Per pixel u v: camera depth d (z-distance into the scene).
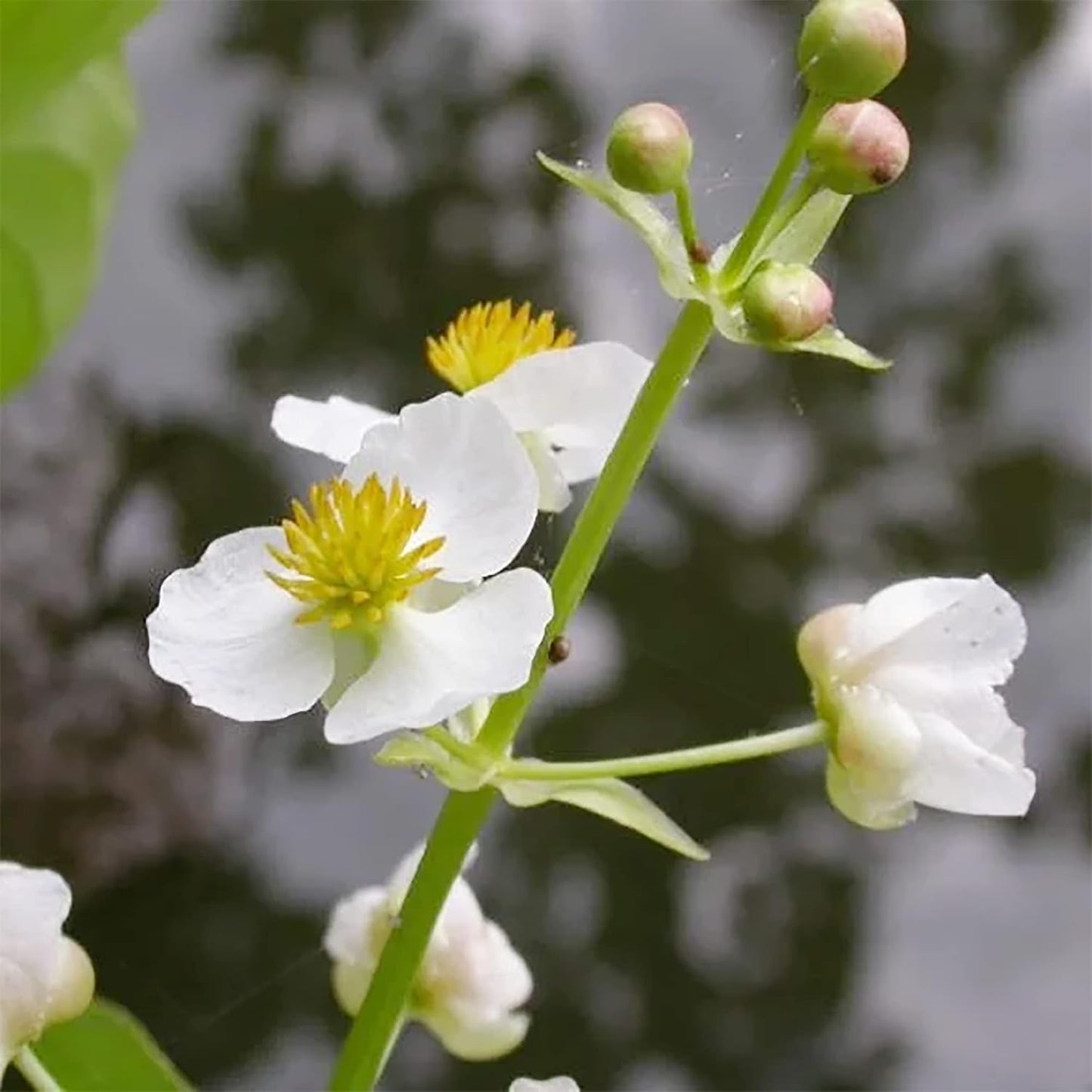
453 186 1.01
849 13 0.61
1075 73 1.08
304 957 0.91
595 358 0.63
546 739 0.95
